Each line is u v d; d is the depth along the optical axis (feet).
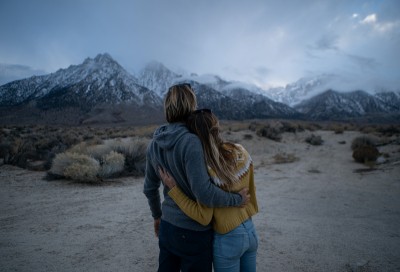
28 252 14.92
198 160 6.89
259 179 40.68
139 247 15.79
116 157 37.78
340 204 27.35
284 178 41.39
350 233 19.01
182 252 7.35
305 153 74.79
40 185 31.35
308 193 31.96
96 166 35.17
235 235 7.50
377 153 55.42
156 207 8.75
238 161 7.66
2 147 49.80
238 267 7.68
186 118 7.70
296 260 14.66
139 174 38.47
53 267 13.39
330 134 116.98
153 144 7.75
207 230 7.45
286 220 21.81
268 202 27.84
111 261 14.10
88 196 27.22
